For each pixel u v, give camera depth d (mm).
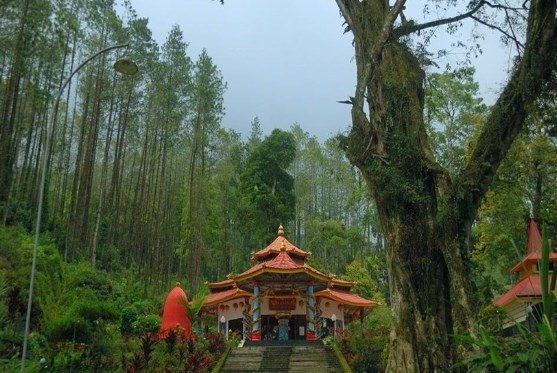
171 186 51188
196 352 19516
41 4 27516
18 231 27438
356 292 39375
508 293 18703
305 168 59594
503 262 25000
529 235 20734
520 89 10148
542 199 22000
